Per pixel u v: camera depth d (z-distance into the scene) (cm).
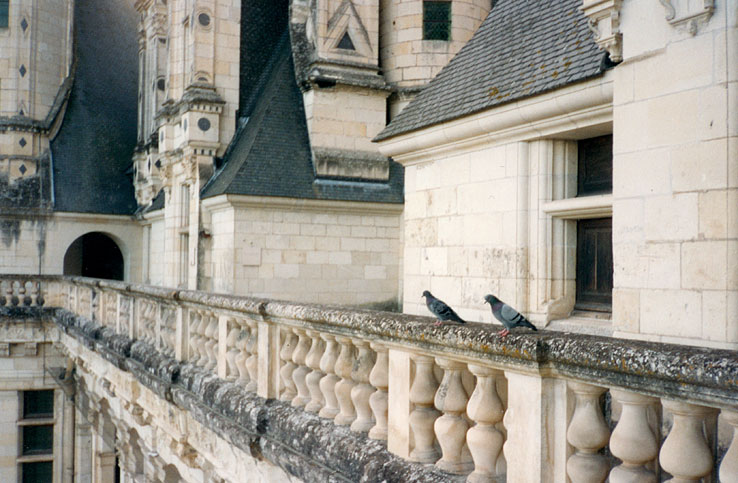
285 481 693
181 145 2150
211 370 927
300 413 668
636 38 663
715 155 589
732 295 575
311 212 1914
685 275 614
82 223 3016
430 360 505
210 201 1947
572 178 1000
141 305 1280
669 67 630
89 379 2005
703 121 600
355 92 2011
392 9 2091
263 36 2339
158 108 2952
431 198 1201
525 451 407
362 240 1977
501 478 454
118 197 3131
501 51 1132
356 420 595
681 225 618
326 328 623
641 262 657
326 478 570
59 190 2992
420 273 1230
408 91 2058
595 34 706
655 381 334
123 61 3591
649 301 647
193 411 888
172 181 2331
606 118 872
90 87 3356
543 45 1022
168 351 1090
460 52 1273
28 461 2483
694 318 605
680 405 332
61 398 2522
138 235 3125
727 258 579
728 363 301
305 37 2141
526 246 1011
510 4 1228
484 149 1076
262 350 750
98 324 1647
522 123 977
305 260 1905
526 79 975
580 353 368
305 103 2042
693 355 318
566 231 1002
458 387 481
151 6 2998
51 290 2377
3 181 2900
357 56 2027
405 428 513
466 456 485
